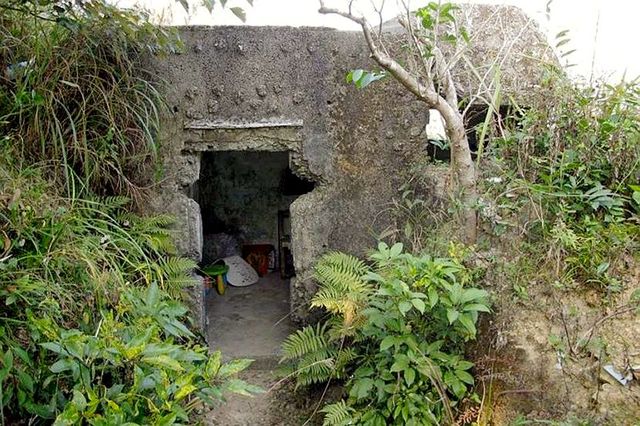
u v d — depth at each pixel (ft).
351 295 10.03
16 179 8.44
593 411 7.39
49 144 10.23
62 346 6.31
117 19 9.97
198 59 11.44
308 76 11.69
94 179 10.67
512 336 8.76
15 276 7.35
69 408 5.84
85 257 8.13
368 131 11.96
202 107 11.57
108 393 6.45
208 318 14.65
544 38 12.48
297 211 12.07
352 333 9.93
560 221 9.37
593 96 10.53
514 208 10.08
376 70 11.65
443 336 9.16
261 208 19.06
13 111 9.88
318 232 12.14
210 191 18.86
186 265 11.11
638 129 10.07
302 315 12.25
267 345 13.01
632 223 9.68
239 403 11.21
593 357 7.91
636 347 7.86
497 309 9.20
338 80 11.77
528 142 10.41
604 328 8.25
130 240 10.18
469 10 11.79
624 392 7.43
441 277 8.95
